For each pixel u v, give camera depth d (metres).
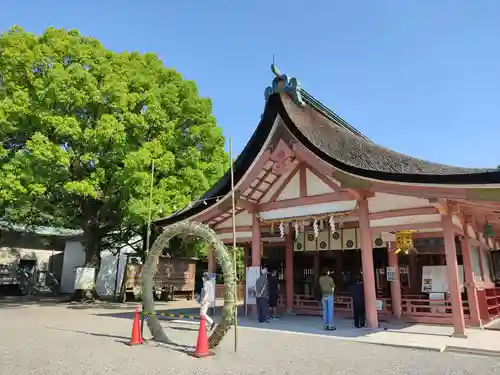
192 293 26.17
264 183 13.73
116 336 10.43
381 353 8.36
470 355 8.26
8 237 29.53
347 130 16.75
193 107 22.47
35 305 20.22
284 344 9.34
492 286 15.72
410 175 10.13
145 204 18.47
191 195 21.06
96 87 19.00
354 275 18.11
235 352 8.38
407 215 11.38
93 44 21.83
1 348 8.61
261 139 13.15
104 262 30.41
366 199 11.89
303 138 12.30
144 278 9.99
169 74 23.31
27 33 20.39
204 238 9.15
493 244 17.73
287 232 15.82
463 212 12.73
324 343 9.50
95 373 6.57
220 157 23.45
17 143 20.38
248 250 19.56
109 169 19.47
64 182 19.34
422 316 13.38
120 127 18.39
